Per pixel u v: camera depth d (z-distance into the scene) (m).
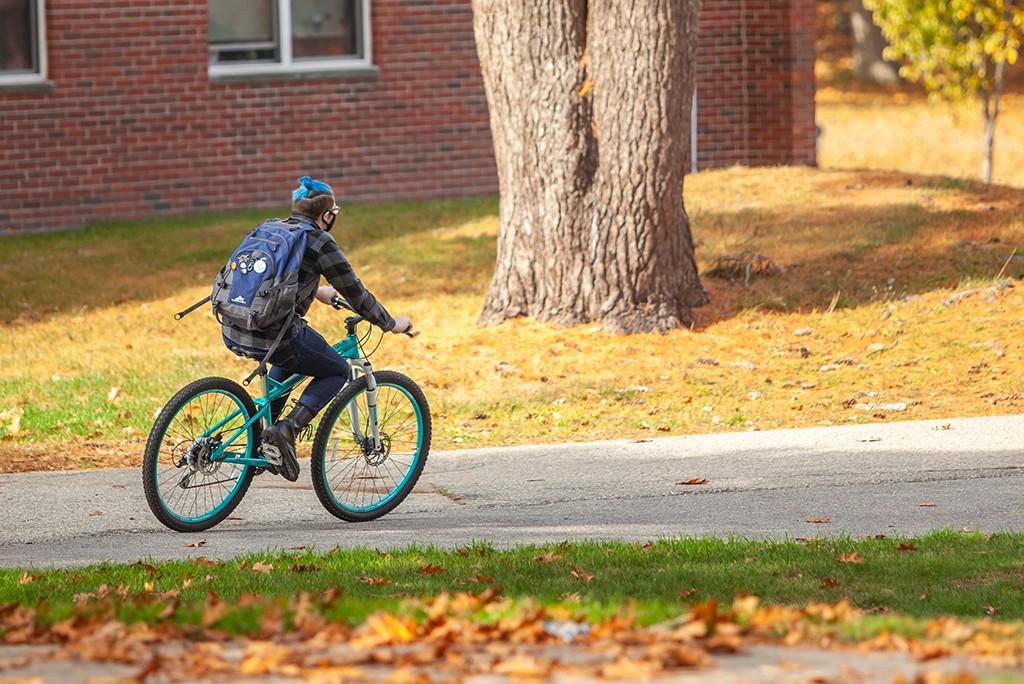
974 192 30.55
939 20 34.97
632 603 9.27
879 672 7.36
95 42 32.97
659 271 22.98
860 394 19.84
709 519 14.28
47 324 24.50
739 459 16.73
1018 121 61.62
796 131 36.41
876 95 70.44
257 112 34.28
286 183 34.72
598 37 22.48
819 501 14.84
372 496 14.76
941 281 24.53
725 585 11.52
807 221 28.55
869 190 30.83
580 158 22.80
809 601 11.09
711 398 19.94
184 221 33.03
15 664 7.80
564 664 7.54
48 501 15.34
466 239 29.25
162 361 21.94
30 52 32.75
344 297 14.02
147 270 28.25
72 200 33.12
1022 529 13.55
